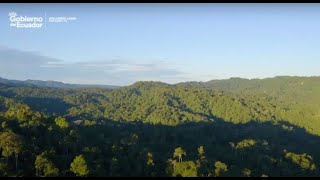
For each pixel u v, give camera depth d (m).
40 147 109.12
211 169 122.50
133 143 136.75
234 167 129.75
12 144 100.31
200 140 180.50
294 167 146.25
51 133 118.56
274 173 138.62
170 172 116.31
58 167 101.75
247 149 159.38
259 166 142.00
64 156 108.38
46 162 97.62
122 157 118.62
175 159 126.62
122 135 155.88
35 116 127.50
